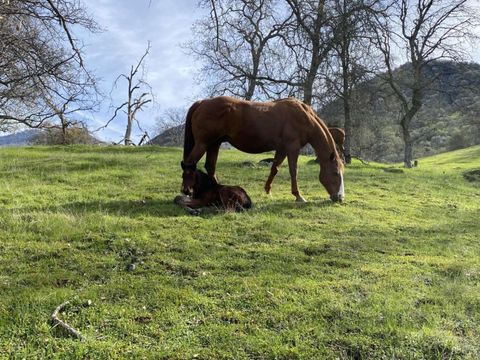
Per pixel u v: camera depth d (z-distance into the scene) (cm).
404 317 412
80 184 1055
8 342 354
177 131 5497
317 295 459
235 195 846
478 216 980
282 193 1096
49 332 370
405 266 575
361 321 404
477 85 2972
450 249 691
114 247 585
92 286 460
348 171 1667
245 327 392
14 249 561
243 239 662
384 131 4744
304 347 361
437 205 1092
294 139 952
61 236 615
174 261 548
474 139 6094
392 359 354
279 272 529
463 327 408
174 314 409
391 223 847
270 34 2469
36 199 862
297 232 723
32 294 430
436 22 2827
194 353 349
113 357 342
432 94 3781
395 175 1598
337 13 2097
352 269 552
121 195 956
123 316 403
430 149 6366
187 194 855
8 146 2197
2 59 921
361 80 2256
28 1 829
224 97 902
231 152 2227
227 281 490
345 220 834
